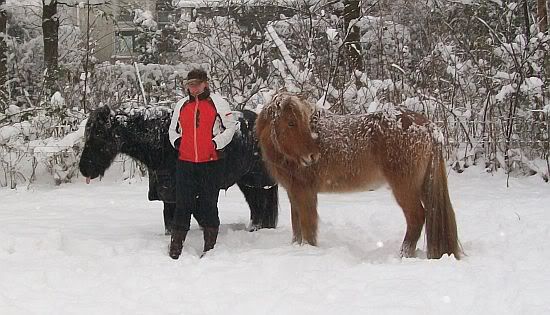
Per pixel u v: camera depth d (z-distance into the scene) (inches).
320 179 253.1
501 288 189.3
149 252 247.6
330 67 476.1
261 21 637.3
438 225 236.7
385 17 674.8
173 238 249.3
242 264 222.8
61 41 747.4
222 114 251.1
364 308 174.1
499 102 469.4
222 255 238.8
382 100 483.5
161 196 277.9
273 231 293.1
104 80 591.2
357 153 248.2
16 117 511.5
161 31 784.9
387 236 286.4
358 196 406.6
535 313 168.2
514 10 540.1
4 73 655.8
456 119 471.8
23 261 230.7
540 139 475.8
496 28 547.2
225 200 395.5
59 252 244.7
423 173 242.8
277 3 636.1
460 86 482.9
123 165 498.0
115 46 937.5
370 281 199.8
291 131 241.6
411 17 636.1
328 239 279.4
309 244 255.3
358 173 250.2
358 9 581.0
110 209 365.1
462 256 236.2
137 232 296.4
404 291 187.6
